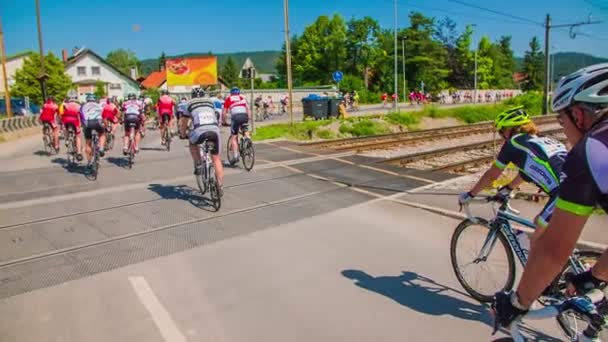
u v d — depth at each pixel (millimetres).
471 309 4055
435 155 14211
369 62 78875
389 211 7137
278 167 11055
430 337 3609
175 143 16266
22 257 5352
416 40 73625
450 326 3770
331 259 5215
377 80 80000
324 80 80375
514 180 3908
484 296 4145
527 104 41000
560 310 2105
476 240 4234
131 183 9211
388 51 77312
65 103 11578
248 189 8664
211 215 6965
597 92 1888
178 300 4281
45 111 14305
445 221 6582
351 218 6781
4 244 5805
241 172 10383
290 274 4824
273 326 3812
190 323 3875
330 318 3926
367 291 4414
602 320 1981
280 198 7980
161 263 5148
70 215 7039
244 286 4555
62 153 14625
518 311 2029
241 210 7238
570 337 3322
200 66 39500
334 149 14688
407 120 28438
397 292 4387
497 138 20156
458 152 15258
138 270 4961
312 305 4156
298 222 6617
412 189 8672
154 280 4711
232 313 4031
